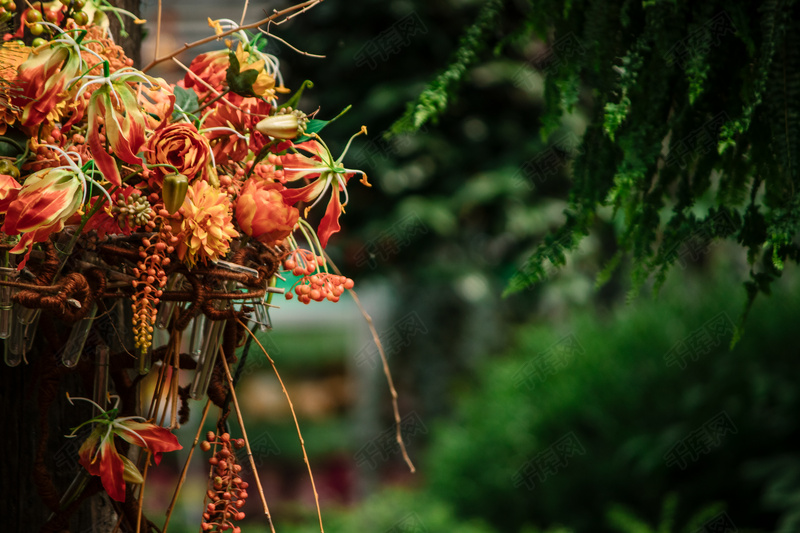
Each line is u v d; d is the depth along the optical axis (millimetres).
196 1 3135
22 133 1242
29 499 1423
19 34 1283
